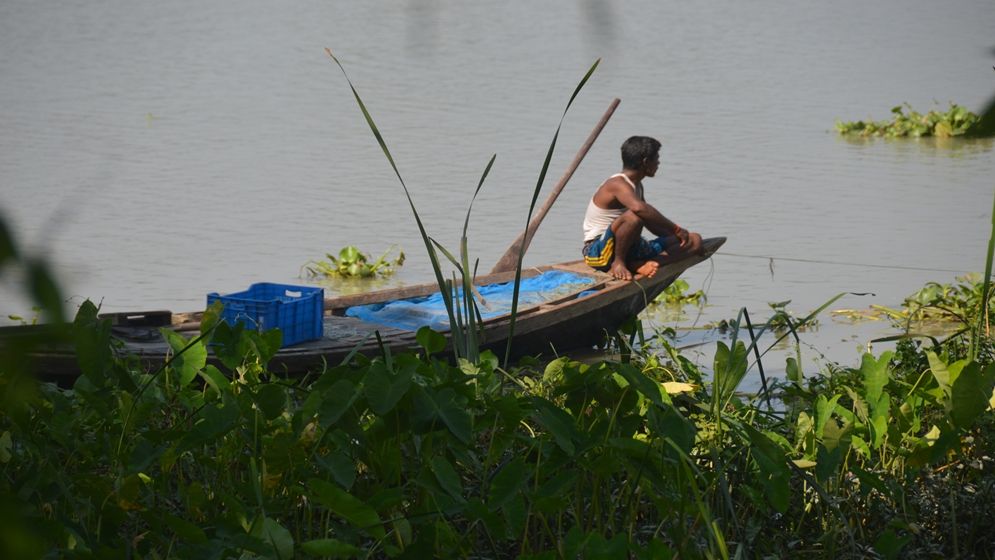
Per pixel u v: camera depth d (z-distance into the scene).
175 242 28.97
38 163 38.41
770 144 45.31
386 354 9.38
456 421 7.57
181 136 44.59
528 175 38.16
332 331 18.66
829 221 32.47
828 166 41.06
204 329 9.80
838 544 8.32
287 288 18.16
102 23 81.94
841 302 24.77
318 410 7.82
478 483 8.89
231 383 9.23
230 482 8.54
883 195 36.06
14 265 2.15
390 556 6.88
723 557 6.59
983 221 32.50
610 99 55.62
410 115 50.31
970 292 23.38
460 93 56.53
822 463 8.30
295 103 53.25
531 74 62.75
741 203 34.72
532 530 8.66
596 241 22.47
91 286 24.77
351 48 71.75
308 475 7.94
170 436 7.75
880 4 104.88
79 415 9.34
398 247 29.33
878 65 70.75
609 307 21.48
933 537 8.80
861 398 9.92
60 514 7.50
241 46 72.69
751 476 8.80
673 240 22.86
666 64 68.62
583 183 37.06
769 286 26.11
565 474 7.50
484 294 22.16
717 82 62.56
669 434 7.74
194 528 6.65
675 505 7.62
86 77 59.12
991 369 8.34
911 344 14.67
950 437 8.59
